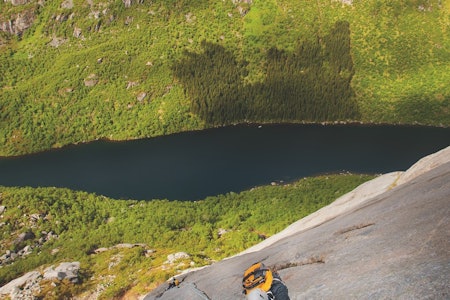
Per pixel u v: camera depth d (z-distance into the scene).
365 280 7.94
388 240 9.38
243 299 11.64
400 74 163.62
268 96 161.38
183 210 84.12
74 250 61.78
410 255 7.89
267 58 173.25
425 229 8.69
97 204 88.69
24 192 88.56
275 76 166.50
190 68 170.50
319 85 161.62
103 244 65.31
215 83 165.88
